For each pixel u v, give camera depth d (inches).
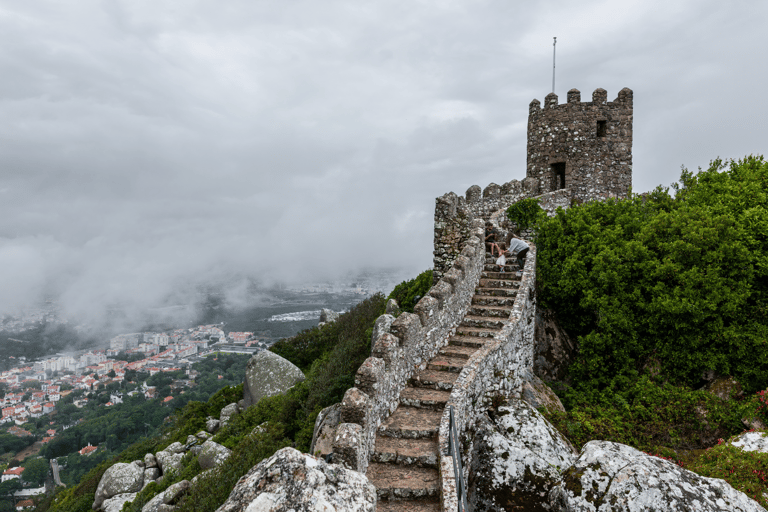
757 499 258.2
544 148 991.6
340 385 629.6
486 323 482.3
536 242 673.0
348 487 127.4
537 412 380.2
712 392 453.4
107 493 754.2
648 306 513.0
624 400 476.7
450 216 677.9
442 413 315.9
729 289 466.9
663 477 226.7
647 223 585.9
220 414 1039.6
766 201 527.5
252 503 116.3
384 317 689.6
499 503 288.8
